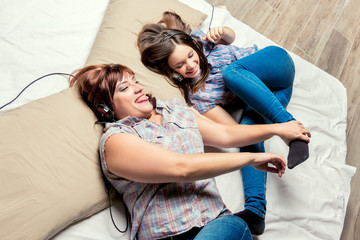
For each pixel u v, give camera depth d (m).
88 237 0.94
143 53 1.25
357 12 2.23
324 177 1.32
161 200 0.91
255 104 1.14
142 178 0.85
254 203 1.08
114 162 0.85
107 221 0.99
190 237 0.91
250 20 2.03
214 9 1.63
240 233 0.87
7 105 1.09
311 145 1.38
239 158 0.88
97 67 1.05
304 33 2.07
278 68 1.24
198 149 0.98
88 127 1.01
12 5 1.26
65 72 1.23
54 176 0.88
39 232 0.81
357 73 2.04
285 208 1.20
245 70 1.20
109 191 1.00
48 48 1.25
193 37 1.39
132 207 0.94
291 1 2.15
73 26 1.33
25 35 1.23
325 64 2.02
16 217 0.79
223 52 1.36
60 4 1.34
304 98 1.51
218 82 1.32
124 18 1.31
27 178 0.84
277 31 2.04
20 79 1.16
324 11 2.17
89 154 0.97
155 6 1.41
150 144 0.86
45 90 1.17
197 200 0.93
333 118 1.52
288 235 1.17
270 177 1.25
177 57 1.23
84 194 0.92
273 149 1.32
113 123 0.95
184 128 1.01
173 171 0.83
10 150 0.86
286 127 1.03
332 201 1.27
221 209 0.95
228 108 1.35
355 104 1.94
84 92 1.03
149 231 0.91
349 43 2.13
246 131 1.06
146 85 1.21
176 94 1.25
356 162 1.76
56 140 0.93
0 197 0.80
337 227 1.24
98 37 1.29
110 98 0.98
